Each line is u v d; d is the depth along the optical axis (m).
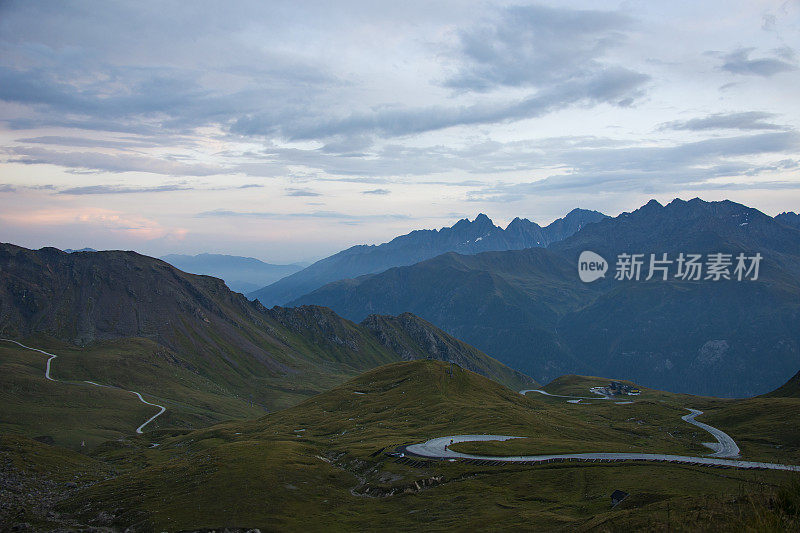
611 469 111.62
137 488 128.62
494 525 86.62
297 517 104.94
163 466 150.75
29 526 107.56
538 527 81.81
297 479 126.44
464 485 111.62
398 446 148.12
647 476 103.25
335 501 116.00
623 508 83.75
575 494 100.44
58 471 160.38
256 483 120.56
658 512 64.81
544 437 168.25
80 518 115.06
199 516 105.69
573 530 72.00
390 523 99.00
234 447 154.75
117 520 109.62
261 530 98.69
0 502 120.50
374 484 122.56
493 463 123.12
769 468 109.25
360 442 170.00
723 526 44.00
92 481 154.12
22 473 148.50
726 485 92.25
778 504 44.81
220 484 120.62
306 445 164.38
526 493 104.44
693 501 67.44
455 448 140.88
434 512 100.56
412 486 116.38
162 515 107.31
